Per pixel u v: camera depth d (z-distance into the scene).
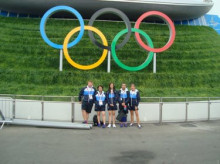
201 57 21.45
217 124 10.16
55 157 5.78
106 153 6.13
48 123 9.02
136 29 17.39
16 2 25.64
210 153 6.23
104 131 8.57
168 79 16.95
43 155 5.90
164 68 18.94
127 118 10.12
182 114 10.55
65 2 25.69
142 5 26.61
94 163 5.44
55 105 9.73
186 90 16.20
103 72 16.66
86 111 9.35
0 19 24.61
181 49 22.25
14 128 8.70
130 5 26.44
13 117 9.80
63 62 18.19
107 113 9.93
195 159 5.77
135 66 18.83
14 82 15.55
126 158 5.78
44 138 7.46
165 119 10.33
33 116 9.80
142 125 9.70
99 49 20.08
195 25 30.09
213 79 18.36
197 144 7.05
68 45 16.67
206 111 10.99
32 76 15.84
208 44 24.05
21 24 24.23
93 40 16.86
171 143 7.12
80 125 8.91
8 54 18.61
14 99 9.80
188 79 17.45
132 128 9.13
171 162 5.56
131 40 22.38
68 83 15.61
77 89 14.70
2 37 20.70
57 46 16.66
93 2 25.77
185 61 20.03
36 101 9.79
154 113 10.19
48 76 15.82
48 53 19.23
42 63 17.84
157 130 8.84
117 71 17.80
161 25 27.19
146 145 6.88
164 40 23.38
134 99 9.32
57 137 7.61
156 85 16.38
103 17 28.38
